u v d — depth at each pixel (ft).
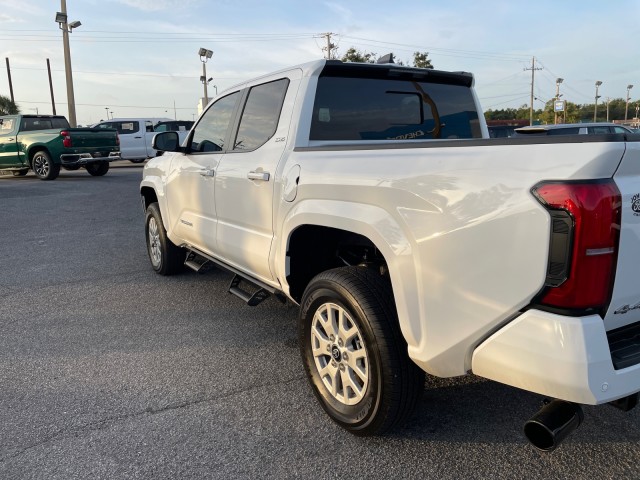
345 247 10.85
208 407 10.21
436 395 10.48
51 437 9.25
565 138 6.02
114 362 12.28
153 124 76.89
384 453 8.64
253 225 11.90
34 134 53.31
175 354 12.69
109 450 8.86
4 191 45.29
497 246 6.44
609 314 6.28
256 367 11.94
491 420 9.53
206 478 8.14
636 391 6.35
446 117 13.28
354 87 11.74
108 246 24.94
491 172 6.55
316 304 9.45
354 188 8.53
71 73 86.79
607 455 8.48
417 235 7.41
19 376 11.62
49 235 27.58
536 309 6.27
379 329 8.06
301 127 10.96
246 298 12.64
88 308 16.08
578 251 5.82
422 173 7.39
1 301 16.85
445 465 8.31
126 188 47.62
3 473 8.29
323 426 9.49
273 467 8.36
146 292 17.62
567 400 6.15
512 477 8.00
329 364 9.45
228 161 12.98
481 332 6.81
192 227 15.43
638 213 6.22
